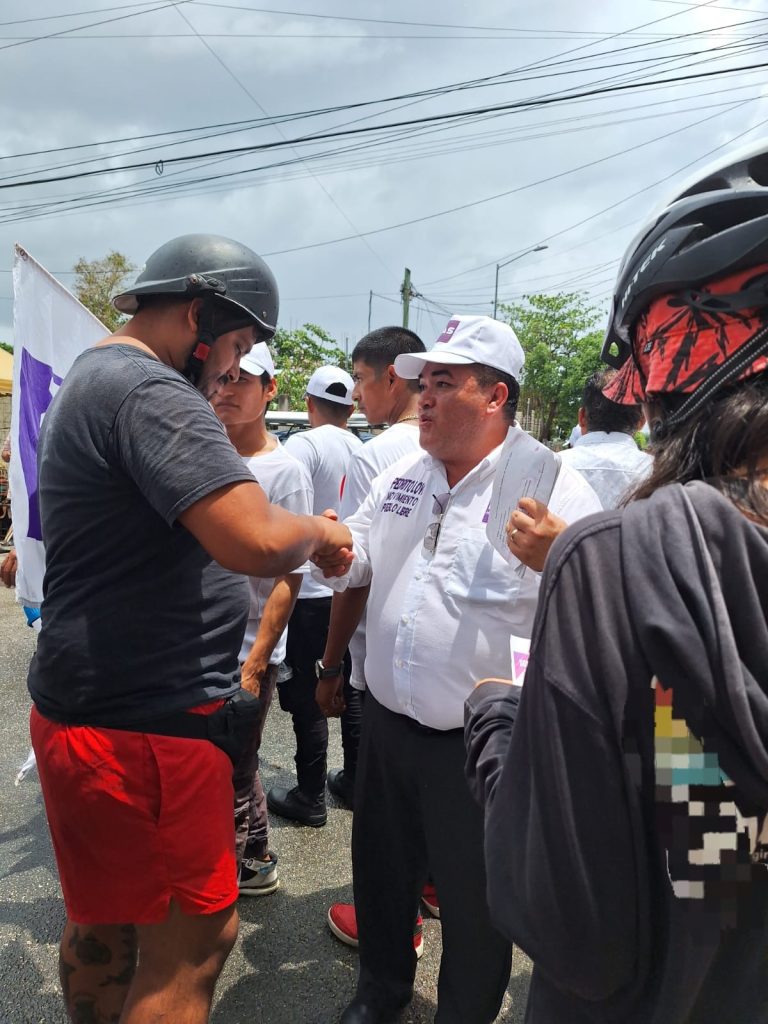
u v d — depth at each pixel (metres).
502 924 0.75
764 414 0.69
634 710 0.66
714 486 0.70
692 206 0.76
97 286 23.72
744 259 0.68
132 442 1.28
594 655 0.67
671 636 0.62
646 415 0.83
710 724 0.63
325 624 2.77
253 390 2.32
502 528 1.55
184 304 1.46
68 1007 1.65
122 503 1.33
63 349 2.62
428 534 1.74
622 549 0.68
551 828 0.69
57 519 1.38
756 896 0.66
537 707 0.71
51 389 2.61
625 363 0.93
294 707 2.83
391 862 1.87
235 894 1.48
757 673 0.62
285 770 3.32
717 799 0.64
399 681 1.71
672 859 0.66
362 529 1.98
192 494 1.24
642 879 0.68
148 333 1.49
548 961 0.72
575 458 2.88
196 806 1.40
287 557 1.35
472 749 0.98
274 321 1.61
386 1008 1.89
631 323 0.85
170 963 1.43
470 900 1.64
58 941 2.21
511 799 0.75
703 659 0.62
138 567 1.36
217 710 1.45
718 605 0.62
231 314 1.50
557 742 0.68
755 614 0.62
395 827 1.84
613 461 2.82
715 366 0.72
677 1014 0.68
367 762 1.88
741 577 0.63
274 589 2.14
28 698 4.02
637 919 0.68
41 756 1.43
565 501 1.67
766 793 0.63
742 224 0.69
